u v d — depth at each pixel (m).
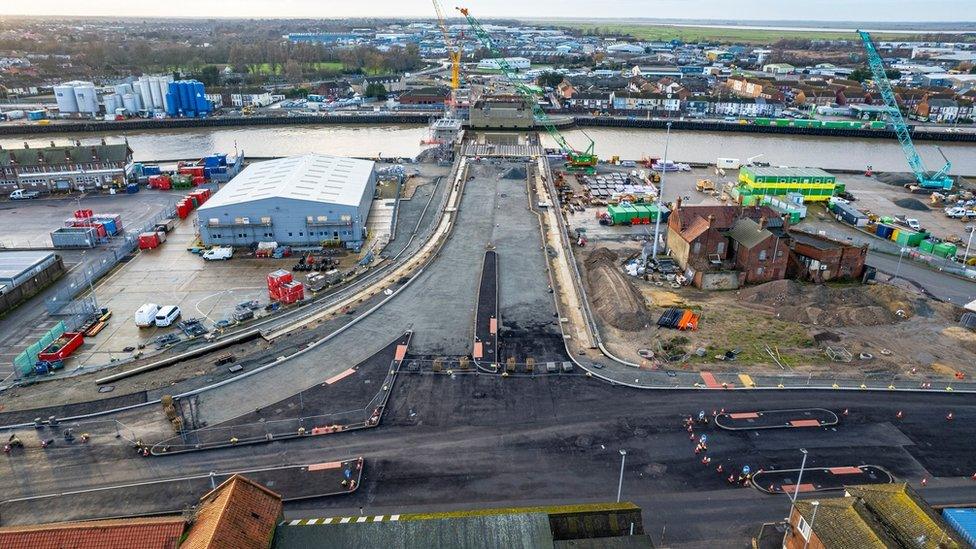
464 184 147.62
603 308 86.50
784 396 66.25
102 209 136.50
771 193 150.75
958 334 80.50
